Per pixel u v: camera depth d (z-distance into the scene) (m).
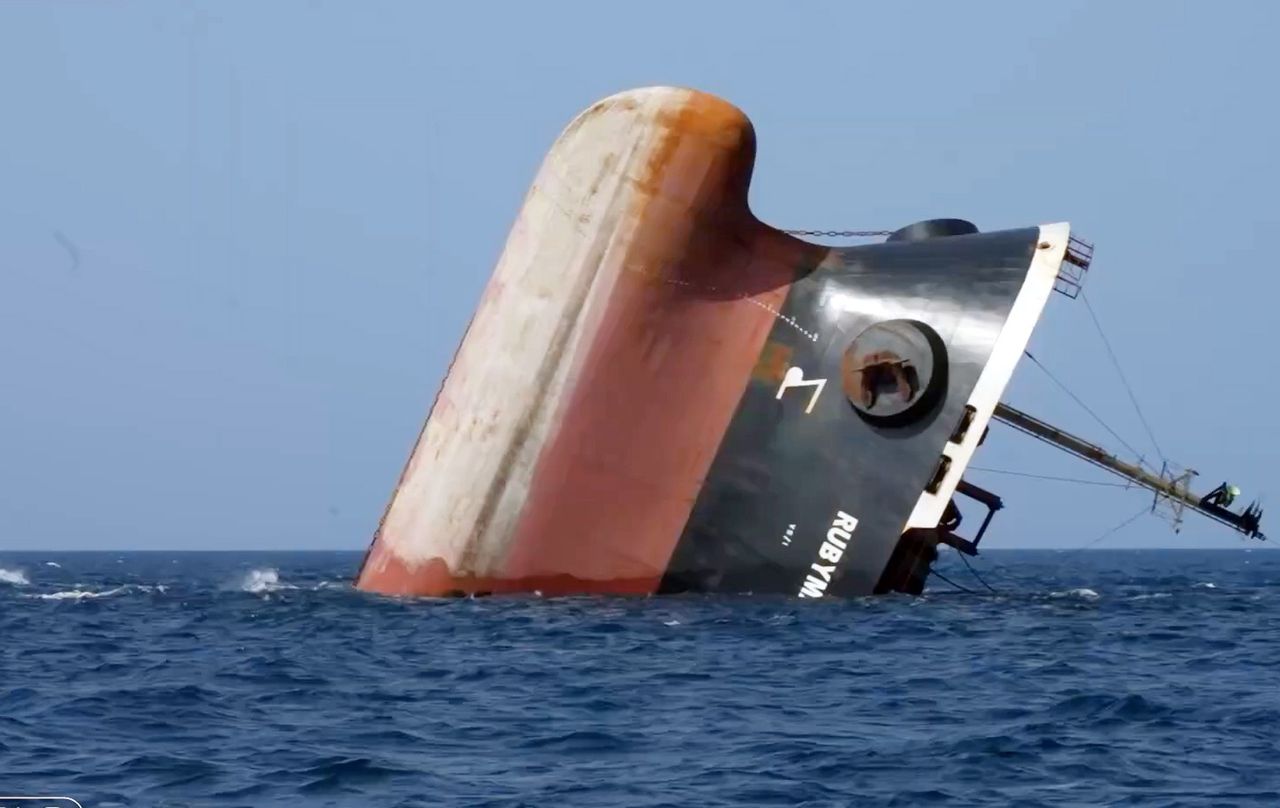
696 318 98.31
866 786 46.03
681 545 95.50
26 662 75.19
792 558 93.75
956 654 73.44
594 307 98.50
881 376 93.94
